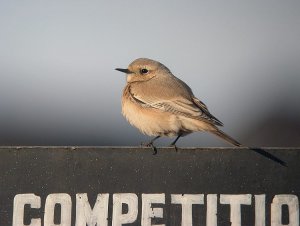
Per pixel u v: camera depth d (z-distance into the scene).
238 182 11.12
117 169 11.14
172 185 11.12
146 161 11.16
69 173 11.13
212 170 11.14
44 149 11.18
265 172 11.12
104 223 11.03
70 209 11.05
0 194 11.06
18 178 11.11
